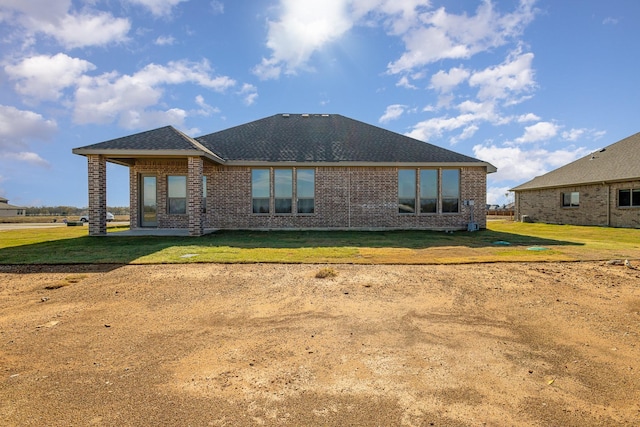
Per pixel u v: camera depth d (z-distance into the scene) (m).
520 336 3.75
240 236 12.98
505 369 2.98
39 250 9.23
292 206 15.41
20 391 2.61
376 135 17.70
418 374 2.88
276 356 3.24
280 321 4.21
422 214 15.67
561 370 2.97
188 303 4.91
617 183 19.09
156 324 4.10
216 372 2.93
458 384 2.72
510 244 11.06
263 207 15.40
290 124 18.55
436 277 6.47
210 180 15.26
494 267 7.35
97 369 2.98
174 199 15.34
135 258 8.04
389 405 2.42
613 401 2.49
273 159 15.22
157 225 15.30
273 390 2.63
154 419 2.26
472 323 4.14
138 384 2.73
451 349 3.40
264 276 6.52
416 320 4.23
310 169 15.46
